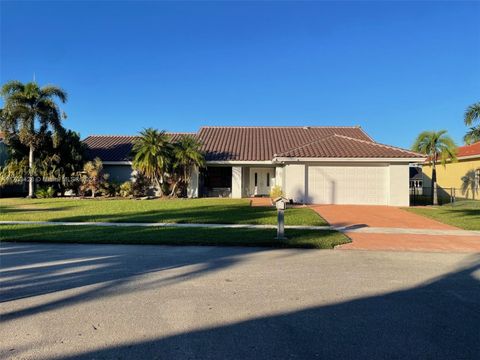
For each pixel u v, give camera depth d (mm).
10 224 13133
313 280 6633
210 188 28750
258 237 10602
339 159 20844
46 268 7332
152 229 12031
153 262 7891
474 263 8117
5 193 28641
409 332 4445
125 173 29094
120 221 13930
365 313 5051
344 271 7305
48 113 26156
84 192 27406
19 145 27281
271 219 14586
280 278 6738
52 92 26516
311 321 4758
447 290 6113
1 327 4500
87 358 3768
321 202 21328
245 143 30516
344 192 21312
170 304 5324
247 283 6402
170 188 27047
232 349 3977
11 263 7727
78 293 5781
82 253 8750
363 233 11945
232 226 12781
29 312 4984
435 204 22094
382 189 21234
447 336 4344
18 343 4082
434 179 22312
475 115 18078
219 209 18250
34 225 12859
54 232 11406
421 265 7887
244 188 28516
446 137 21797
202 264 7754
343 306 5316
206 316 4887
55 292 5828
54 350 3926
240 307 5227
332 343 4137
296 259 8336
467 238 11219
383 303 5457
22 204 21047
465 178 29547
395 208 19359
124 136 34781
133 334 4328
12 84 25984
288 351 3941
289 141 30844
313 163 21375
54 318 4781
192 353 3883
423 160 20609
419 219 15344
